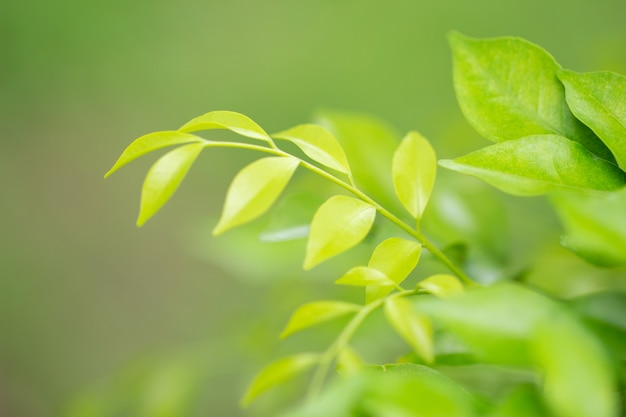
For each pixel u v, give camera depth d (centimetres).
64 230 135
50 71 146
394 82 136
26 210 135
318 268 49
